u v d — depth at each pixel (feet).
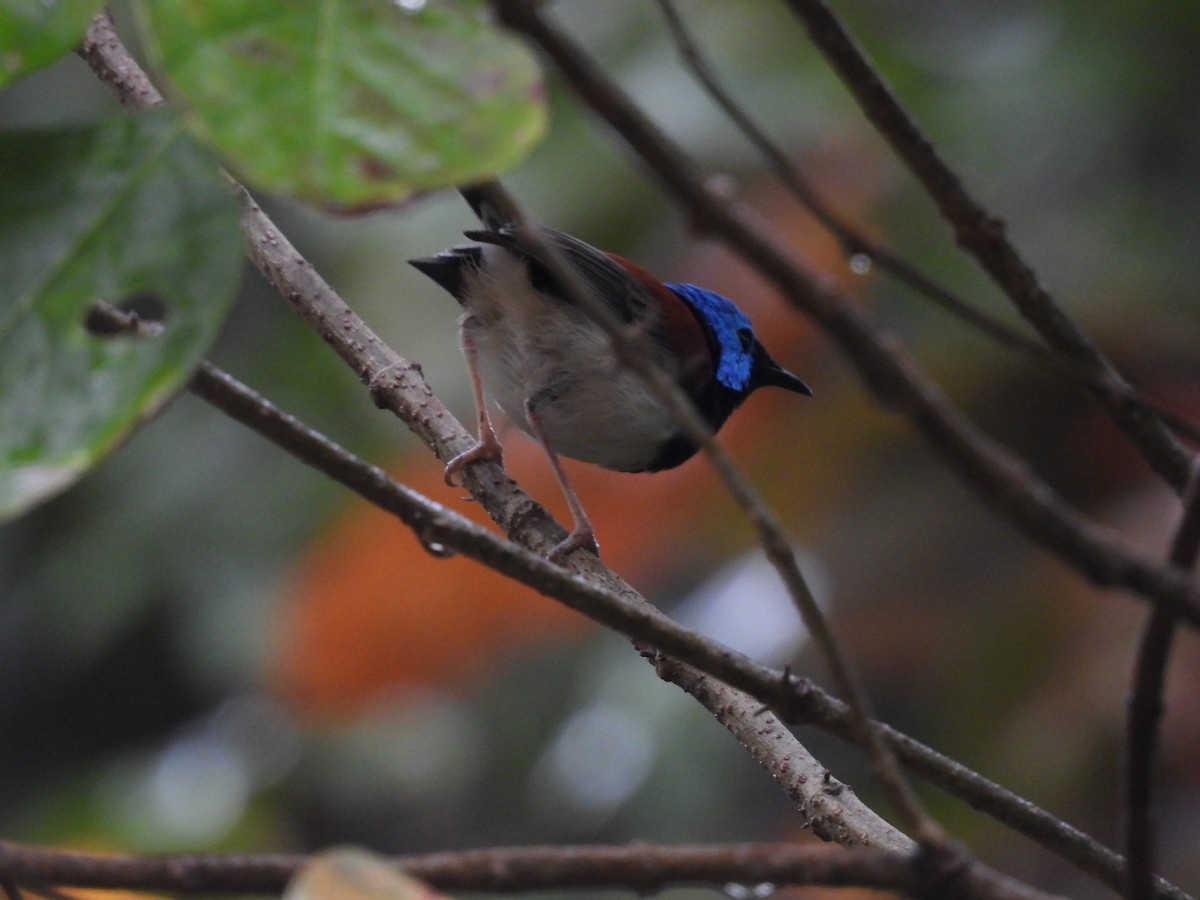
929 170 18.58
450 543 12.64
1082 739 33.47
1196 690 32.73
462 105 8.63
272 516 47.39
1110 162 39.45
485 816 47.03
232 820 43.60
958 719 36.04
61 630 49.98
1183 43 39.42
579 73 9.90
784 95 39.11
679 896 34.94
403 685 41.47
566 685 46.50
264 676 43.93
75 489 50.57
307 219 46.11
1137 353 36.40
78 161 9.66
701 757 44.24
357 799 47.09
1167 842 32.91
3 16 9.46
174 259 9.36
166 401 9.02
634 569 39.11
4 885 10.35
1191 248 38.09
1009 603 36.19
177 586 47.34
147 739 55.72
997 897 10.61
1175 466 19.80
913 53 41.32
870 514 38.81
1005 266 19.25
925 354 37.50
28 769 55.52
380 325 42.91
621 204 40.29
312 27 8.80
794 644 37.83
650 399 28.86
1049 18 41.04
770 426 39.32
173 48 8.73
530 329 28.50
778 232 36.94
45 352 9.07
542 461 38.50
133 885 10.30
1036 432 37.55
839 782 18.56
